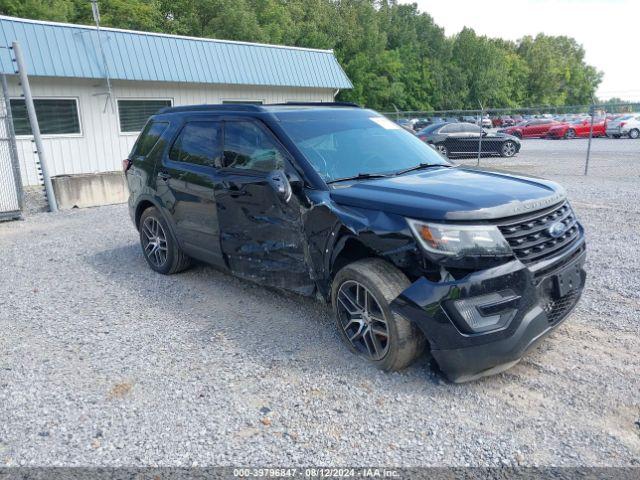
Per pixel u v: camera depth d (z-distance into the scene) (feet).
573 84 356.18
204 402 10.87
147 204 19.81
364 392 11.01
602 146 85.71
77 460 9.16
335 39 193.88
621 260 19.60
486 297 10.26
